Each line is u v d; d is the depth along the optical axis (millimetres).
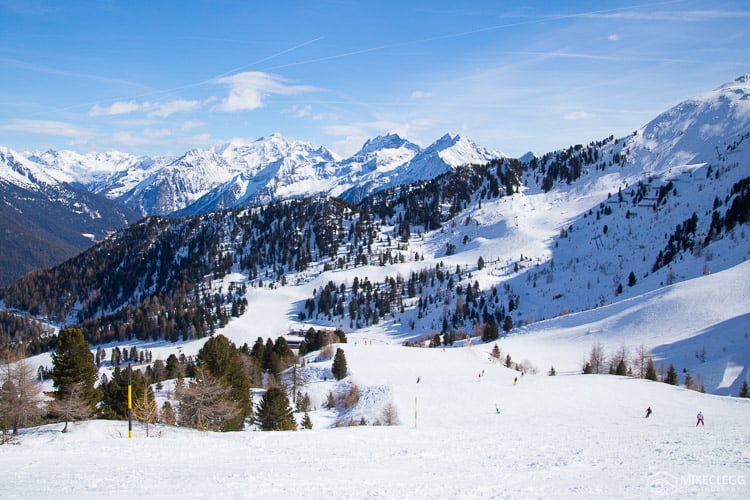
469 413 77688
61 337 65562
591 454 34781
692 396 84250
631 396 83750
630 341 150875
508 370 124375
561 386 91062
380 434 49031
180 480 25516
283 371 124938
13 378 60406
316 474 27625
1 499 21000
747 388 101312
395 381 110875
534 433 50938
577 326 178625
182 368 140875
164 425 60281
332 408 100500
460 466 30656
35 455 34219
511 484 24859
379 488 23953
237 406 72688
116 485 24172
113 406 71500
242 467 30031
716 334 134250
